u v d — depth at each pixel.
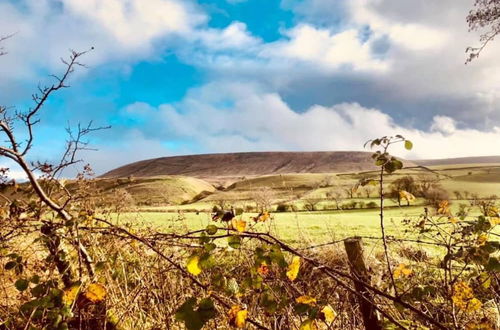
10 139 3.13
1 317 2.81
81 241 3.22
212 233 2.19
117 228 2.82
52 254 2.70
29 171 3.09
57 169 3.26
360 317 3.08
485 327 2.50
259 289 2.34
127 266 3.32
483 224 2.53
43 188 3.37
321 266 2.20
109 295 3.02
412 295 2.52
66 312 2.04
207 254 2.08
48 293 2.12
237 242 2.15
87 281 2.78
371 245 7.48
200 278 2.95
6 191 3.12
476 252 2.43
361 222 15.58
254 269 2.15
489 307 3.07
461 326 2.58
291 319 2.70
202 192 109.56
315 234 9.27
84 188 3.58
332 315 2.10
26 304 2.04
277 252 2.11
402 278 3.27
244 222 2.22
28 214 3.03
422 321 2.69
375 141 2.46
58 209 3.21
